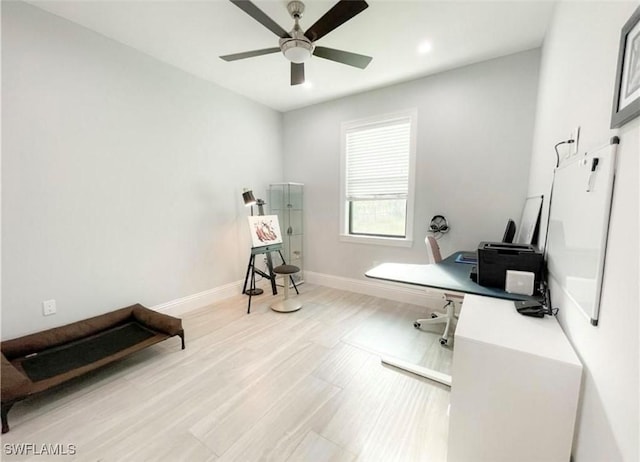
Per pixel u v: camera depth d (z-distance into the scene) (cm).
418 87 322
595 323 96
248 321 300
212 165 345
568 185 137
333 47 256
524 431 119
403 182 349
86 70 235
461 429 130
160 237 298
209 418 167
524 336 126
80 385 196
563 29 166
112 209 258
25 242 210
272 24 186
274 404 179
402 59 278
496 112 281
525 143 270
